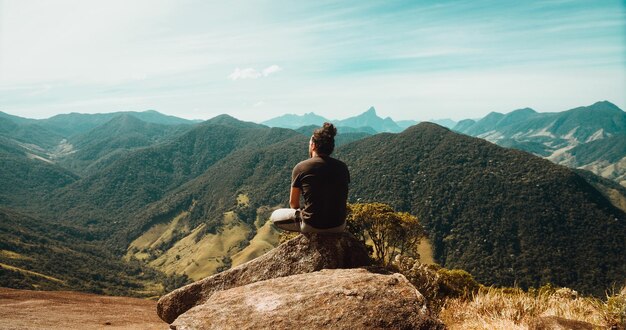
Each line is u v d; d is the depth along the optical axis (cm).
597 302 542
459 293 728
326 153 527
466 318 580
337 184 516
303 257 533
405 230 3622
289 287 447
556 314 535
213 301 454
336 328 362
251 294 447
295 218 546
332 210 516
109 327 834
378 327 359
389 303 384
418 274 732
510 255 19425
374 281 427
